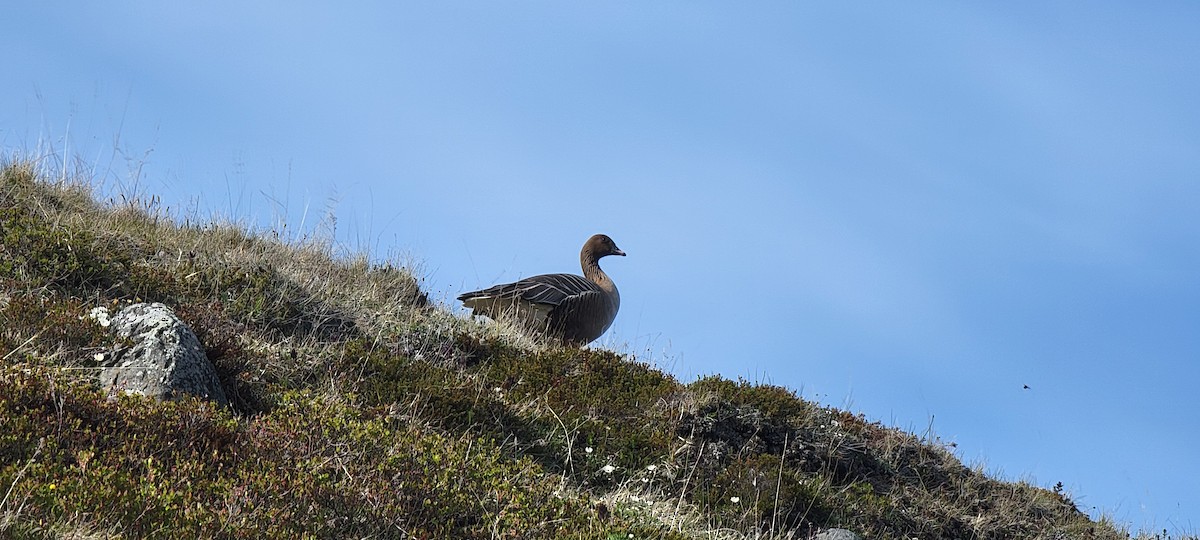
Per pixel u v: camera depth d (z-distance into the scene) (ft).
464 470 34.14
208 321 43.14
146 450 29.94
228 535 26.55
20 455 27.91
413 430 36.88
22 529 23.63
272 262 54.13
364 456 33.24
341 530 29.43
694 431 47.34
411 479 32.35
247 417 37.29
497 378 48.47
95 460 28.22
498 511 33.12
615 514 36.86
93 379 35.37
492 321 58.03
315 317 49.01
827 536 42.78
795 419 50.60
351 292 54.08
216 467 30.89
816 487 46.21
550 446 42.83
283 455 32.37
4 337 36.68
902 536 46.73
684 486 42.98
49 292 42.63
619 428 45.83
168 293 46.14
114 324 37.93
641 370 53.31
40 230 45.60
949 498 51.55
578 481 41.78
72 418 30.12
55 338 37.17
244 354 41.27
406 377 44.45
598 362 51.90
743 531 42.24
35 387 31.01
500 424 42.34
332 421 34.30
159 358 35.70
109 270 45.57
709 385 50.47
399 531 30.19
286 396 37.17
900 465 52.08
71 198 56.85
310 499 29.48
